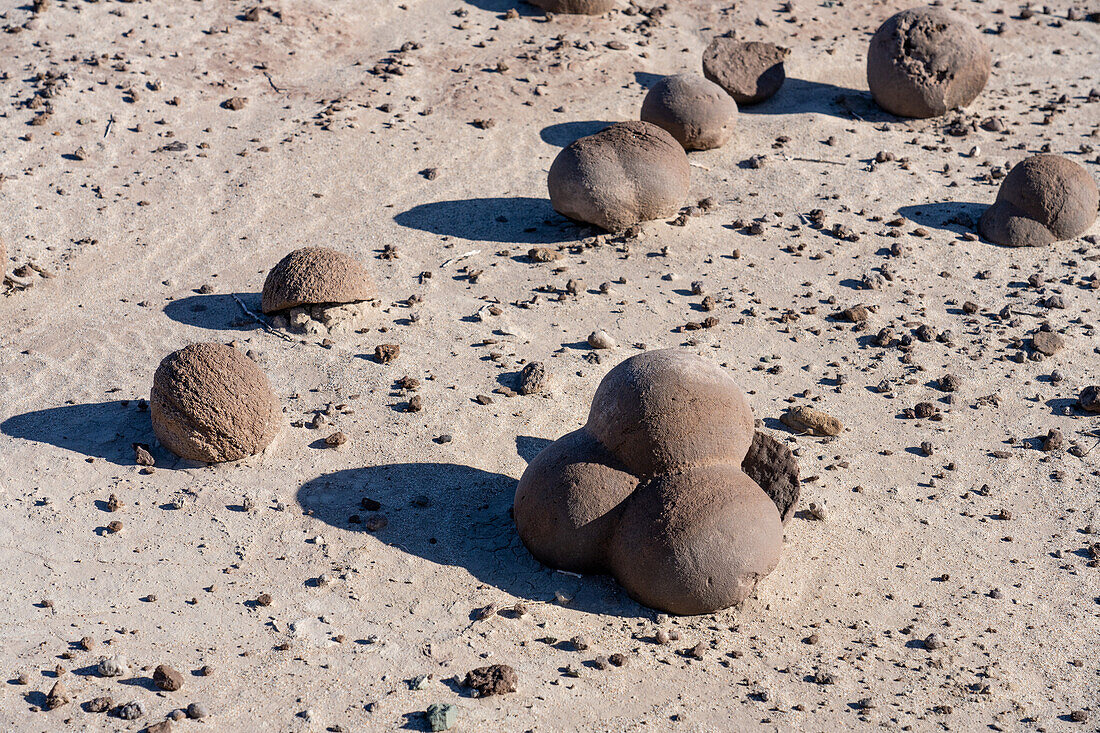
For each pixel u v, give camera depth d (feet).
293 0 45.39
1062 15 50.16
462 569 21.13
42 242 32.27
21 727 17.07
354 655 18.94
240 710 17.67
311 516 22.39
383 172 36.83
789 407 26.45
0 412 25.29
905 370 27.99
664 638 19.45
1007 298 31.07
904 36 40.81
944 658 19.33
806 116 41.65
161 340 28.19
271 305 28.60
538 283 31.32
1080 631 20.15
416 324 29.04
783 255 32.99
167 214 34.01
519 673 18.63
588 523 20.27
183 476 23.38
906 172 37.83
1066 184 33.60
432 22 46.01
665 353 21.09
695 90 38.24
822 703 18.26
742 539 19.34
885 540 22.36
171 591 20.26
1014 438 25.62
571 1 46.50
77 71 39.68
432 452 24.49
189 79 40.50
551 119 40.52
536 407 26.11
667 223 34.32
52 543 21.29
